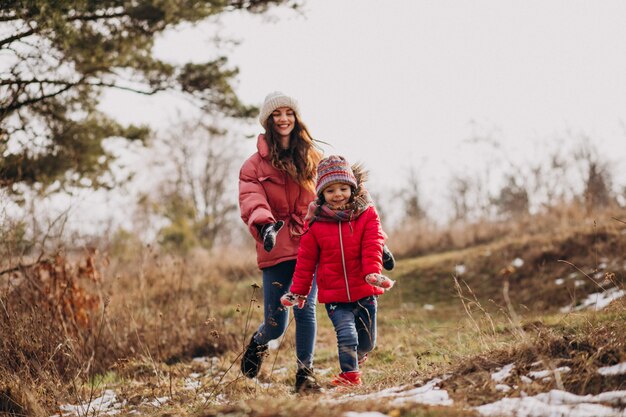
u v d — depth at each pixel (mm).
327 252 4109
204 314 7840
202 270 12461
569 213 13961
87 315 6547
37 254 6660
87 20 8125
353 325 4051
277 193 4523
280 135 4602
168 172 30750
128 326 6766
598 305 7684
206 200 31219
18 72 7109
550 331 3650
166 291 8461
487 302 9820
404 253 15719
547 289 9539
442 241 15820
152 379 5395
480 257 11859
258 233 4355
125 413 4230
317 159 4605
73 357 5320
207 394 4605
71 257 7250
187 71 9164
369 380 4484
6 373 4566
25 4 6418
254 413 2887
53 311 5934
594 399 2805
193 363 6332
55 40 6984
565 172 17422
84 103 8820
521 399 2855
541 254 10922
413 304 10148
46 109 8438
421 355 5160
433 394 3121
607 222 11734
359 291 4078
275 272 4512
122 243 10164
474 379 3268
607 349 3164
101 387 5258
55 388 4695
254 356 4703
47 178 8055
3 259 6203
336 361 6094
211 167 31562
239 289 11648
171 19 8203
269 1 8961
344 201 4176
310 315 4398
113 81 8867
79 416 4203
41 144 8258
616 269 9398
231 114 9711
